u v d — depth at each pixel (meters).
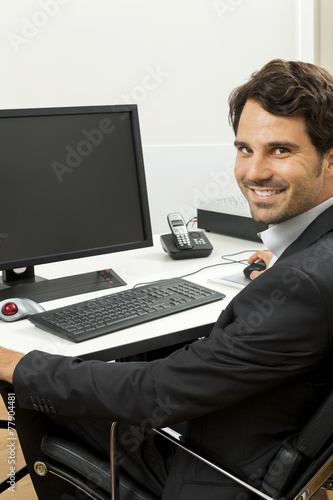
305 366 1.06
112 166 1.88
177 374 1.13
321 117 1.09
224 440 1.16
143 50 3.37
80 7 3.20
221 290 1.82
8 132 1.71
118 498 1.28
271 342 1.06
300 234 1.18
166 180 3.40
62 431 1.45
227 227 2.42
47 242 1.80
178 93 3.48
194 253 2.13
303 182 1.12
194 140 3.56
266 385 1.09
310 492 1.14
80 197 1.84
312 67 1.12
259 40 3.59
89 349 1.42
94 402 1.20
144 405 1.16
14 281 1.89
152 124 3.46
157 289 1.75
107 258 2.17
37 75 3.19
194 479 1.20
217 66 3.53
